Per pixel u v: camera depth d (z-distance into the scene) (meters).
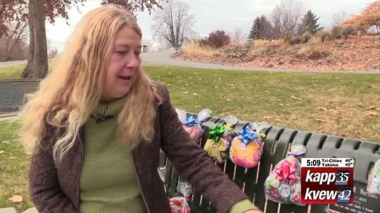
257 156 1.98
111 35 1.46
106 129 1.60
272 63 19.23
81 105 1.50
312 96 7.75
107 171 1.60
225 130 2.14
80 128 1.57
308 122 5.75
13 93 9.92
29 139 1.63
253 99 7.68
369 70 15.29
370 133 5.03
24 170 4.39
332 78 10.38
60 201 1.64
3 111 8.26
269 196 1.87
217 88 9.39
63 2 17.78
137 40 1.53
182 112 2.52
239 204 1.46
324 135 1.88
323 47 20.27
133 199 1.67
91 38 1.47
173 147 1.70
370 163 1.67
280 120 5.98
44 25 14.20
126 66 1.50
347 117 5.85
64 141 1.55
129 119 1.56
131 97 1.58
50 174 1.62
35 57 14.10
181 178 2.43
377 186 1.56
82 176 1.61
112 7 1.56
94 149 1.60
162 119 1.70
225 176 1.61
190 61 22.47
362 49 19.22
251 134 1.99
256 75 12.07
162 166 2.59
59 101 1.57
